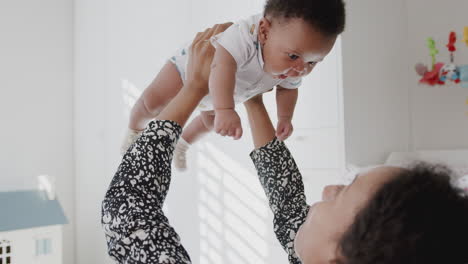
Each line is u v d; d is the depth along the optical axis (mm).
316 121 1749
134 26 2592
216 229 2174
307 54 766
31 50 2740
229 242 2096
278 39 773
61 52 2850
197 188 2299
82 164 2791
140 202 475
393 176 361
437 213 320
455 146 1986
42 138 2742
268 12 797
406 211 322
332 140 1689
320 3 741
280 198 652
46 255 2105
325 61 1725
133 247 447
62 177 2801
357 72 1742
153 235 447
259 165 687
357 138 1709
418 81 2057
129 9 2641
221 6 2164
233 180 2080
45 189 2672
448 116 2012
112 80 2672
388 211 328
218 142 2166
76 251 2791
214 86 757
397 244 314
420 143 2059
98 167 2688
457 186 351
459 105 1984
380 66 1880
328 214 386
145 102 1000
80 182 2799
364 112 1764
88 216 2721
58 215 2250
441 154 1818
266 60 812
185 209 2377
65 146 2830
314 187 1741
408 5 2121
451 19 2012
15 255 2023
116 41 2682
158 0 2473
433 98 2045
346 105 1668
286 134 964
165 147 518
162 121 534
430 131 2043
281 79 888
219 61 783
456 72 1864
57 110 2814
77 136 2842
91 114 2766
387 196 338
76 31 2896
